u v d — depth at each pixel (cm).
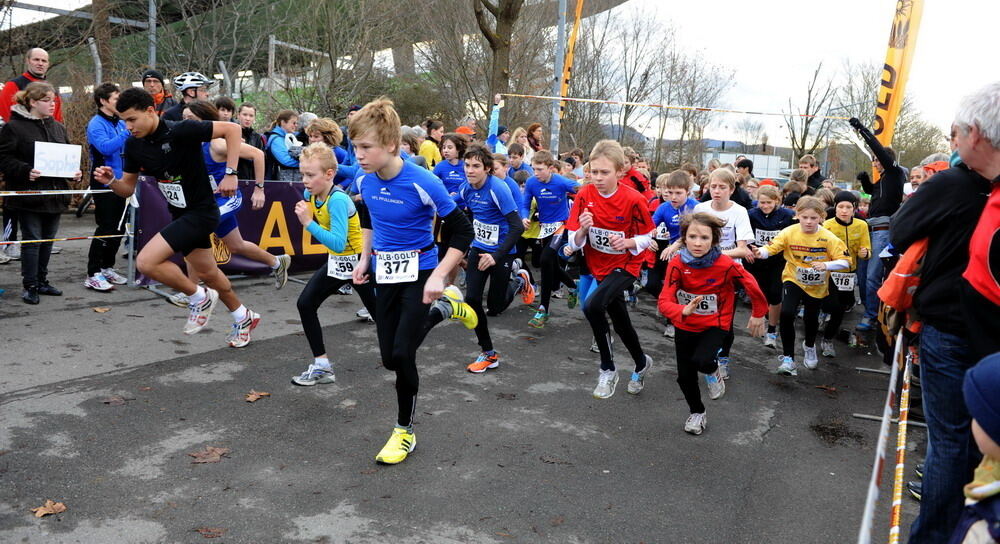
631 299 842
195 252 496
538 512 329
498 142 1054
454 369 538
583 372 554
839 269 559
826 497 366
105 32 1337
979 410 146
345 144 918
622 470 381
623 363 585
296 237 815
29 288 615
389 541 297
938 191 253
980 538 154
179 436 384
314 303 471
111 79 1368
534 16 2247
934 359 256
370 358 542
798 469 400
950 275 251
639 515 333
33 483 324
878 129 902
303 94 1722
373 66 1850
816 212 557
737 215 584
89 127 659
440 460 377
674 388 530
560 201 736
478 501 336
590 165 473
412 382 370
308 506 321
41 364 474
